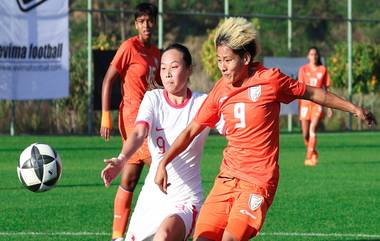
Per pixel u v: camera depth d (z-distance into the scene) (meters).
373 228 29.70
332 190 40.41
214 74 84.06
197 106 20.03
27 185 22.98
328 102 18.31
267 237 27.83
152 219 19.47
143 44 28.42
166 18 93.94
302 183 43.25
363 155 61.28
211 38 84.06
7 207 34.47
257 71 18.39
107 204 35.50
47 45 67.50
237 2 92.81
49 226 29.80
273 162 18.34
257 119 18.20
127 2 100.00
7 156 56.19
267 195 18.12
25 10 66.44
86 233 28.39
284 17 86.00
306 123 53.88
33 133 75.69
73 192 39.38
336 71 90.31
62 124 76.75
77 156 56.78
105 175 17.83
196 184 19.77
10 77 66.19
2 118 75.69
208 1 93.88
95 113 76.56
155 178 18.72
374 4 96.56
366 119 18.20
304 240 27.34
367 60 91.25
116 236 26.48
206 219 18.27
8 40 66.00
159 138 19.92
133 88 28.19
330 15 95.62
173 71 19.64
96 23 86.31
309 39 94.00
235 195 18.19
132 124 28.05
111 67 28.25
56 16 67.75
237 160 18.45
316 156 53.28
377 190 40.56
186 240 19.16
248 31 18.08
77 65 76.94
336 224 30.52
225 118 18.55
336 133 86.88
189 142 18.88
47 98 67.62
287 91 18.31
